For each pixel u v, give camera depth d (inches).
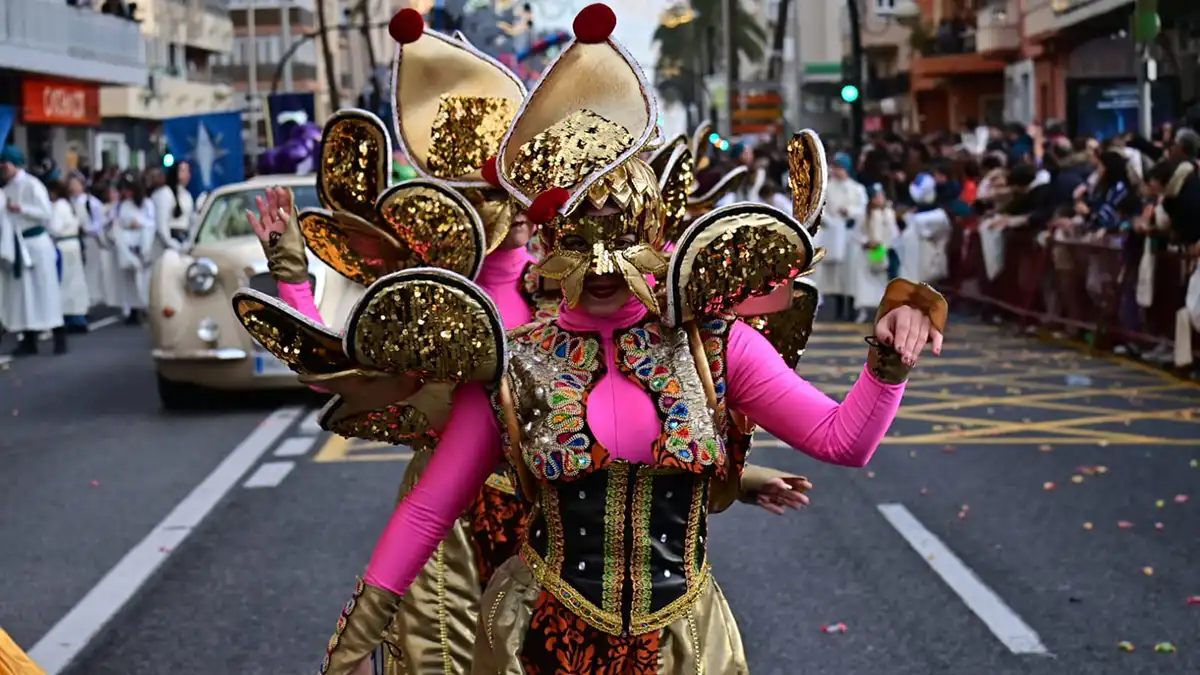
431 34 176.1
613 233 119.6
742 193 860.0
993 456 394.9
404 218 164.7
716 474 122.3
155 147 2110.0
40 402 537.3
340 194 172.4
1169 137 692.7
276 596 267.9
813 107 2231.8
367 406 126.8
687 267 117.8
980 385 536.7
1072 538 300.2
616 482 119.1
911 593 261.9
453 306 115.3
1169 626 239.9
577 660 120.0
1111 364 585.3
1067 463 382.6
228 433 452.1
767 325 135.3
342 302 446.0
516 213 166.7
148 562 294.7
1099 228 626.8
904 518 321.4
